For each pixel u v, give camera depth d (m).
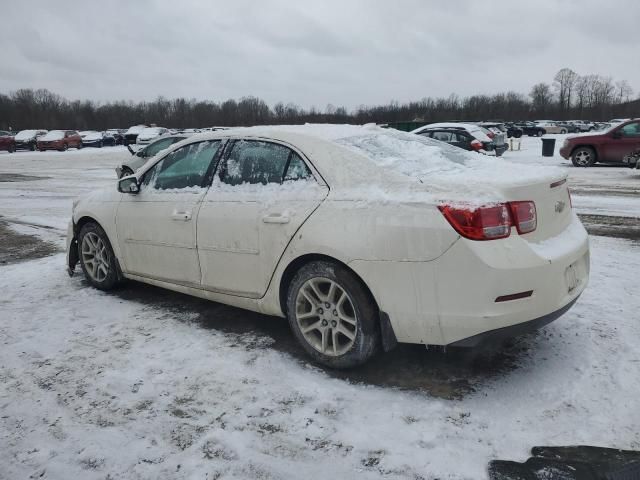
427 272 3.07
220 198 4.07
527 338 3.94
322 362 3.59
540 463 2.62
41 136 41.31
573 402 3.11
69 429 3.02
